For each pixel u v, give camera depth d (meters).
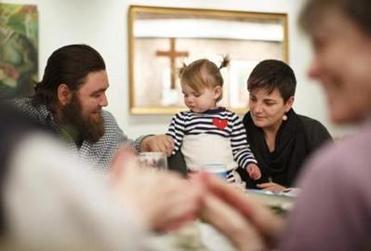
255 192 0.92
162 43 2.68
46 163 0.36
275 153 1.86
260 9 2.84
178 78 2.69
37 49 2.50
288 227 0.49
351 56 0.50
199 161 1.91
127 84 2.66
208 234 0.56
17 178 0.35
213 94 2.01
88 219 0.36
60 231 0.35
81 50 1.74
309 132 1.89
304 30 0.53
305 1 0.53
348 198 0.45
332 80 0.52
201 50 2.73
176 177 0.57
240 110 2.77
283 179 1.87
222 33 2.77
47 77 1.72
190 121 1.99
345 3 0.50
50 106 1.64
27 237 0.35
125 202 0.45
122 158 0.55
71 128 1.67
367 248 0.45
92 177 0.40
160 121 2.71
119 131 1.84
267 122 1.86
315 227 0.46
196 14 2.73
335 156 0.48
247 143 1.95
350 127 0.53
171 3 2.71
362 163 0.46
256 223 0.58
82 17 2.61
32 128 0.39
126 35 2.65
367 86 0.50
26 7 2.48
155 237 0.51
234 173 1.89
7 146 0.36
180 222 0.52
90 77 1.70
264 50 2.82
